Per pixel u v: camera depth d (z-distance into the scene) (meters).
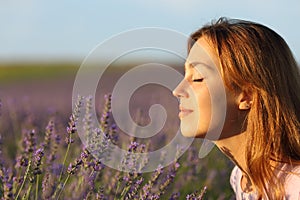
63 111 11.27
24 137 5.21
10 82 28.47
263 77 3.42
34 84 26.45
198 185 5.70
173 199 4.48
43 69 39.88
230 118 3.47
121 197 4.11
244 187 3.92
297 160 3.52
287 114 3.49
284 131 3.49
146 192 4.02
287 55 3.60
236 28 3.48
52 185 4.40
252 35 3.46
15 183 4.00
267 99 3.43
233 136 3.55
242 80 3.40
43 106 12.21
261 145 3.45
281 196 3.44
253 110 3.45
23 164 4.03
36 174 3.81
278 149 3.49
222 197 5.58
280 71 3.50
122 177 4.13
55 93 19.64
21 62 48.56
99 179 4.59
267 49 3.47
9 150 6.68
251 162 3.48
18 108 8.95
